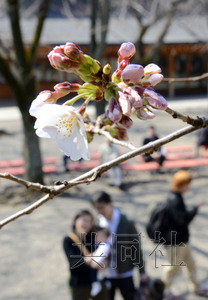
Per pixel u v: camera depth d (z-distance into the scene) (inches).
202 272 231.1
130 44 52.3
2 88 1023.0
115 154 395.2
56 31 931.3
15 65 352.5
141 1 595.8
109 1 418.3
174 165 439.5
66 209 342.3
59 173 441.7
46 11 345.4
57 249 269.6
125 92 50.3
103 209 157.0
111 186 406.3
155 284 168.9
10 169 437.4
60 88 52.2
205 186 401.1
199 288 208.4
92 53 480.1
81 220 153.7
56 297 218.1
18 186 397.7
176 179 188.5
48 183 405.1
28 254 263.6
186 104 952.3
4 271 244.8
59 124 50.2
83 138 49.0
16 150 559.2
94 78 51.6
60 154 520.1
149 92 50.2
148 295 165.5
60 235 290.8
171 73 1082.7
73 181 52.8
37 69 907.4
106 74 51.6
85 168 447.5
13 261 255.8
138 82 51.0
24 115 367.2
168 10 470.9
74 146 49.6
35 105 51.6
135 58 526.6
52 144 575.5
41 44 448.1
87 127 71.1
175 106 925.8
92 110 745.0
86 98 53.1
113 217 157.1
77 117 50.3
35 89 358.9
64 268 245.3
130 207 349.1
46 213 334.0
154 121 730.8
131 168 421.7
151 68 51.3
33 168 378.9
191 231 287.9
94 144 568.4
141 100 49.0
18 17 335.9
